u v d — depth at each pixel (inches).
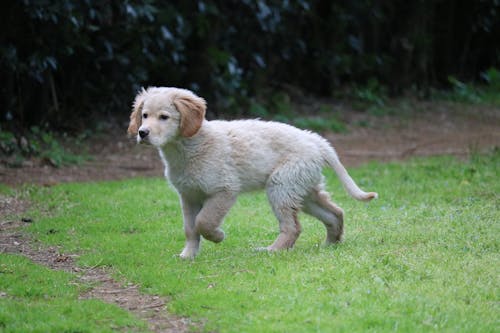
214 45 777.6
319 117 850.8
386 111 920.9
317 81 959.6
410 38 1008.2
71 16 599.5
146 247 371.9
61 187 510.6
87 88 714.8
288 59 920.3
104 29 677.9
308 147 358.0
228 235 393.7
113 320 267.4
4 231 405.7
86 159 621.9
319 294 279.3
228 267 322.7
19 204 467.8
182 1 746.8
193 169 343.6
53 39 629.3
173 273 318.3
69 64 693.9
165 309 281.1
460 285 285.0
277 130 360.5
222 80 780.0
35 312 272.2
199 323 263.7
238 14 818.8
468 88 1085.1
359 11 960.3
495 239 350.9
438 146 724.0
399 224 392.8
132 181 541.0
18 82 630.5
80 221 425.1
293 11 862.5
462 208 426.6
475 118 924.0
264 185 359.9
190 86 771.4
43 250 370.6
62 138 672.4
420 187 495.8
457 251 331.0
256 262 324.2
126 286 310.3
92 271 334.6
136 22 676.7
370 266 306.7
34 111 669.3
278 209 354.6
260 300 276.8
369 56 973.8
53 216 439.2
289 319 257.9
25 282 308.5
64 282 312.0
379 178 540.1
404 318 254.7
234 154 347.9
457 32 1130.7
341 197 482.0
